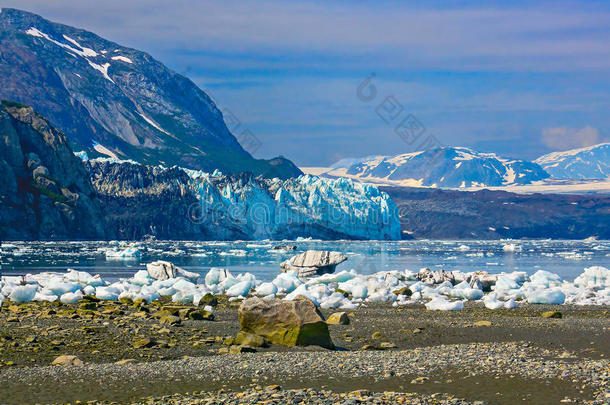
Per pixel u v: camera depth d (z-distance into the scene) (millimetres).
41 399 23422
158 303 52812
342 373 27406
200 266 123938
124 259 143750
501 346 33938
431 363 29234
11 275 94250
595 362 29547
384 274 85000
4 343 32656
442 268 129250
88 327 36875
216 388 24953
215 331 37781
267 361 29625
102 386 25109
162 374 27047
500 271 122000
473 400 23328
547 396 23875
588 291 65188
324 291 58844
